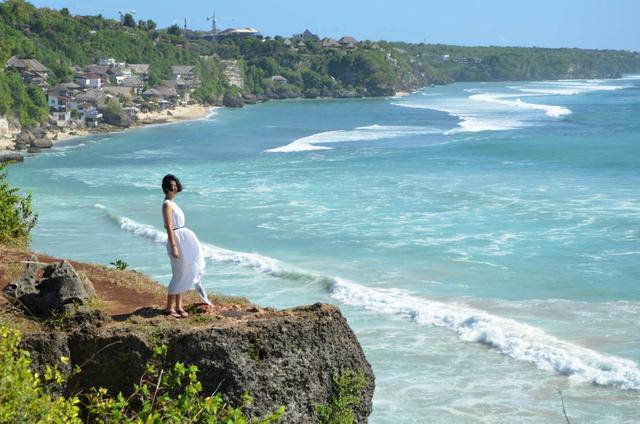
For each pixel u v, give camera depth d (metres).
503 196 43.97
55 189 51.25
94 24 177.12
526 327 21.75
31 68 122.44
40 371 9.12
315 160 64.81
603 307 24.20
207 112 139.25
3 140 88.88
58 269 10.26
